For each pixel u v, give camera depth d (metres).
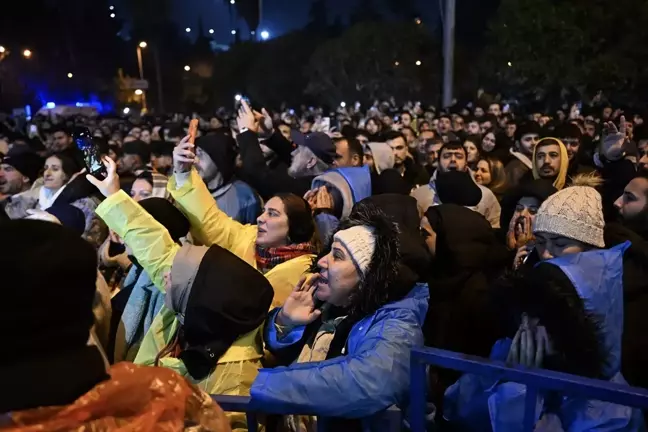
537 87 21.06
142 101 49.62
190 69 57.72
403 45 30.41
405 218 2.85
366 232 2.19
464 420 2.29
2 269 1.05
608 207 4.51
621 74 18.69
